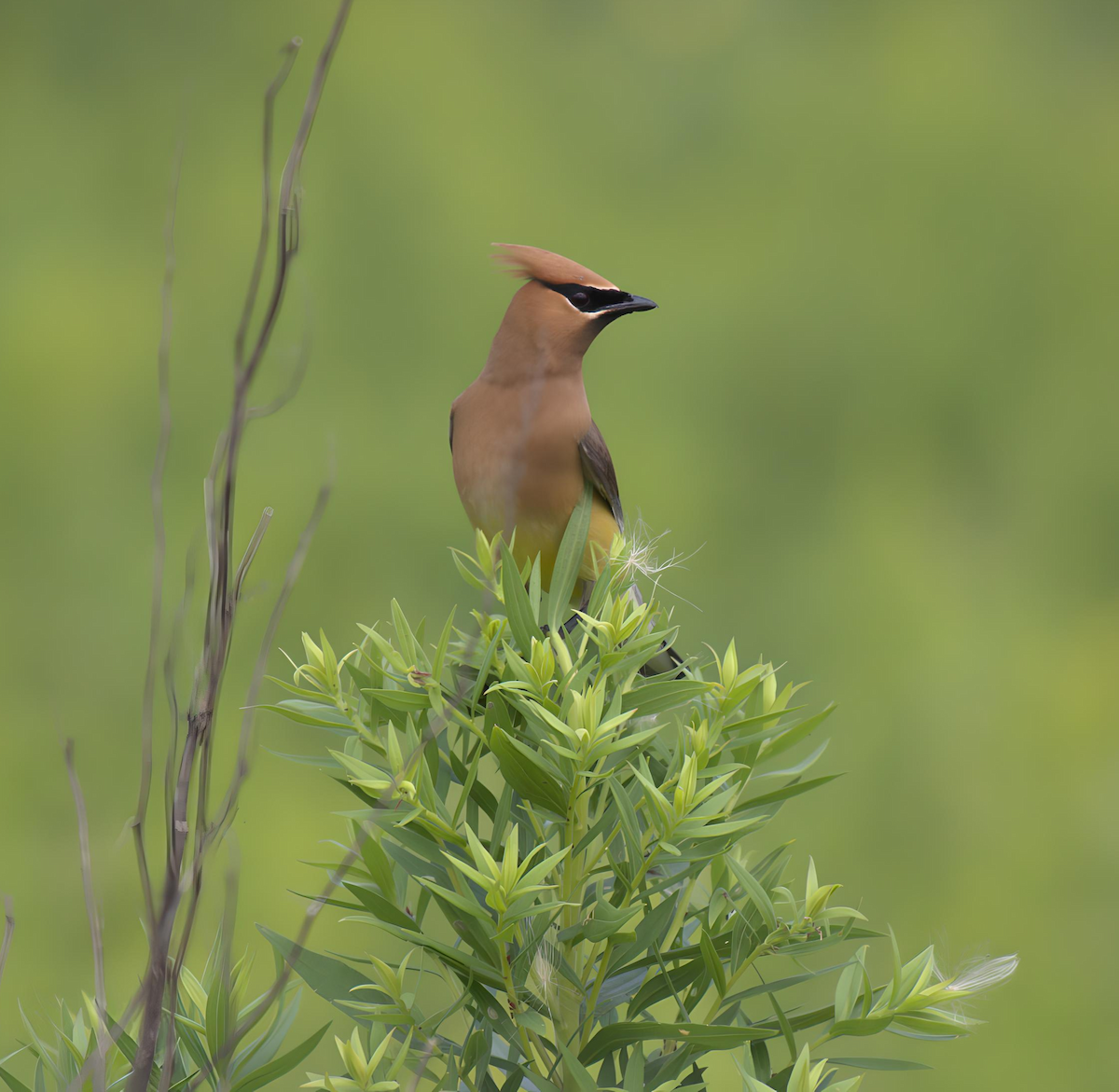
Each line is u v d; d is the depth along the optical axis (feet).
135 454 49.93
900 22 67.15
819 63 66.90
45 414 49.75
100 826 35.53
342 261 56.75
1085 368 58.85
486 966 9.89
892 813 43.27
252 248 55.88
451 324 56.49
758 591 51.01
